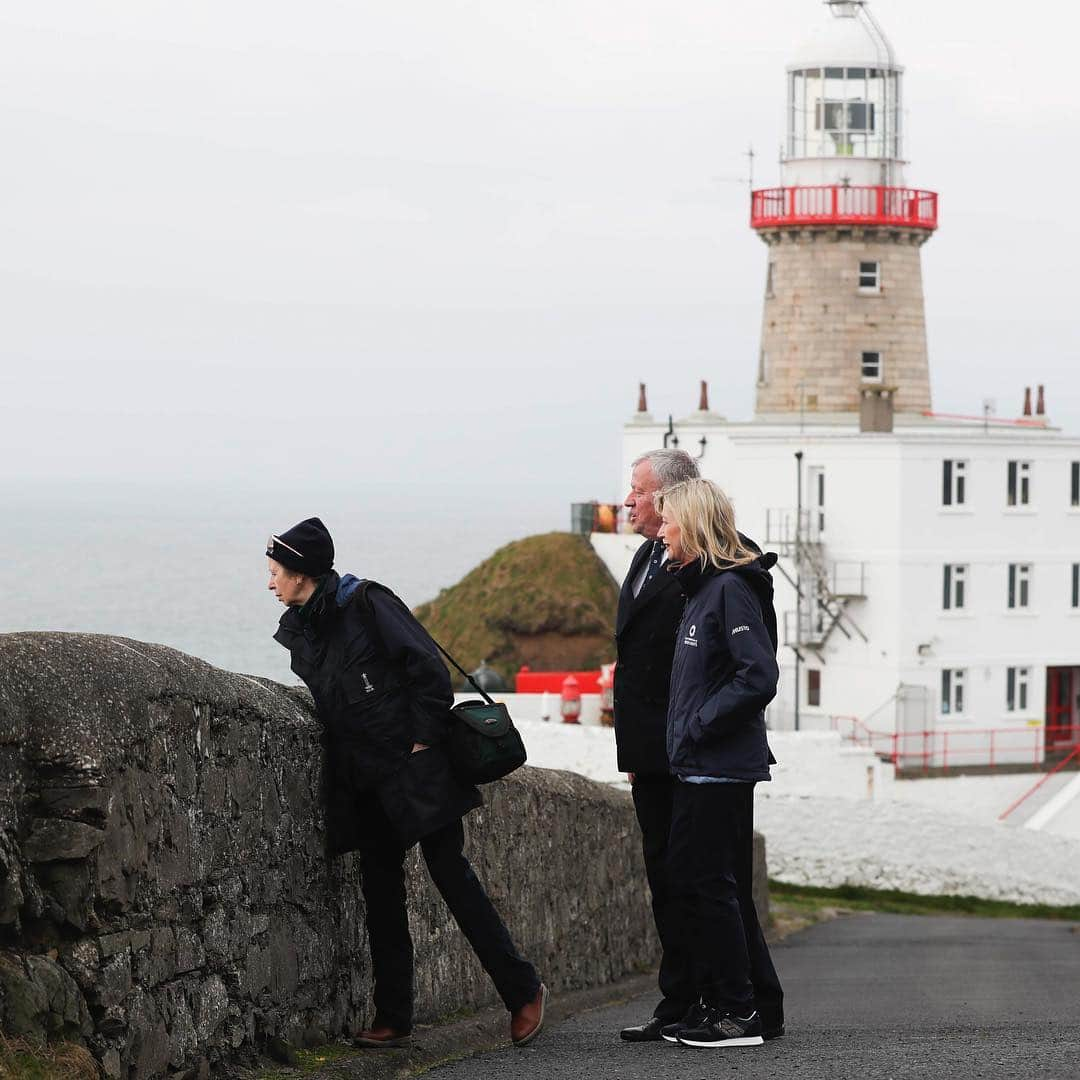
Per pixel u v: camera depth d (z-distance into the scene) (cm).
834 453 6462
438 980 1323
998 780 6006
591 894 1823
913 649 6366
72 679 855
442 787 1056
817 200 7688
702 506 1107
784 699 6625
